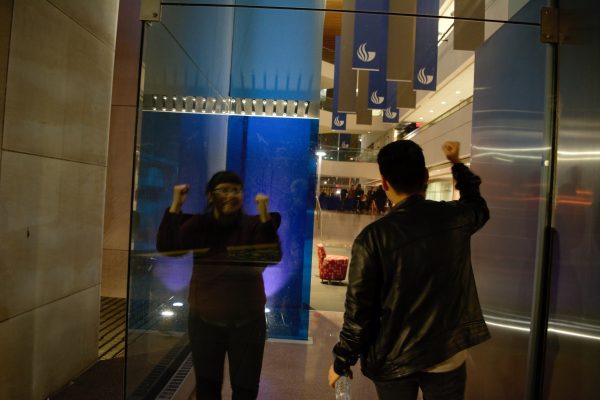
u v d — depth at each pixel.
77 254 3.16
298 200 4.22
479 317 1.54
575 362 1.80
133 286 2.56
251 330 2.21
